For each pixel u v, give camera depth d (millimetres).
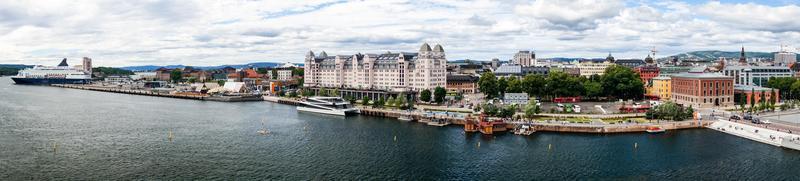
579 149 174375
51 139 193625
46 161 158250
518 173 146500
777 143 177250
